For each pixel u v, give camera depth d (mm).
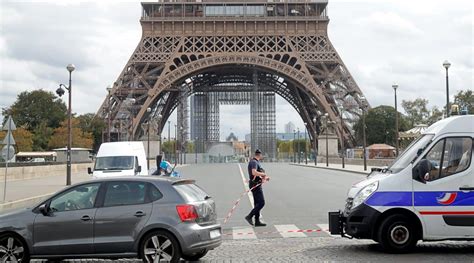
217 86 138875
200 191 13250
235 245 15852
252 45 101500
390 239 13773
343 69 99438
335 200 31156
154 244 12016
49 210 12422
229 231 19047
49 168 62562
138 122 96188
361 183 14625
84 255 12172
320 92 96688
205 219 12508
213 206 13156
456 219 13617
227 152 145000
